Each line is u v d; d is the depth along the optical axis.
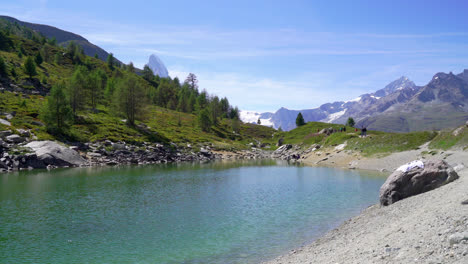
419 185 25.83
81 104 122.50
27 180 53.62
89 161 84.31
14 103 110.38
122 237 23.53
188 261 18.70
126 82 125.69
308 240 21.64
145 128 129.25
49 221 27.94
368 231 19.27
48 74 191.88
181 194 41.56
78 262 18.81
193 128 169.50
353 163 80.44
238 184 50.72
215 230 25.00
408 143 78.94
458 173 29.23
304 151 124.25
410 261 11.22
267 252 19.72
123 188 46.34
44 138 85.94
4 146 73.69
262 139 196.00
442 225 14.04
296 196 39.16
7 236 23.80
